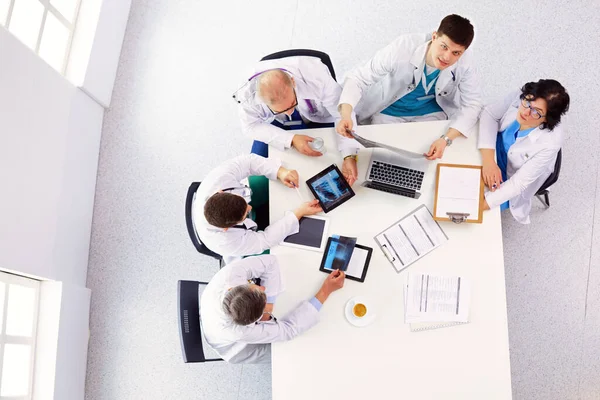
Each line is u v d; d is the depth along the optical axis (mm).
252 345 2605
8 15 2947
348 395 2264
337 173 2479
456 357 2252
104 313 3275
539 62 3285
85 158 3398
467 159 2455
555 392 2875
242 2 3691
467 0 3436
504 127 2467
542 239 3066
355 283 2359
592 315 2930
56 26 3320
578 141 3152
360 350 2291
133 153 3525
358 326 2307
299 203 2488
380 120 2809
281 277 2393
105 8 3512
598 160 3119
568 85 3229
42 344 2984
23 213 2818
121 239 3389
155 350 3182
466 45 2100
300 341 2316
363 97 2732
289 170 2508
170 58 3668
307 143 2521
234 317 2086
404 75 2465
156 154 3498
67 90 3246
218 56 3617
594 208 3064
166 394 3113
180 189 3414
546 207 3094
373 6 3525
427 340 2273
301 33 3561
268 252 2682
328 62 2576
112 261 3357
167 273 3291
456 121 2465
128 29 3773
